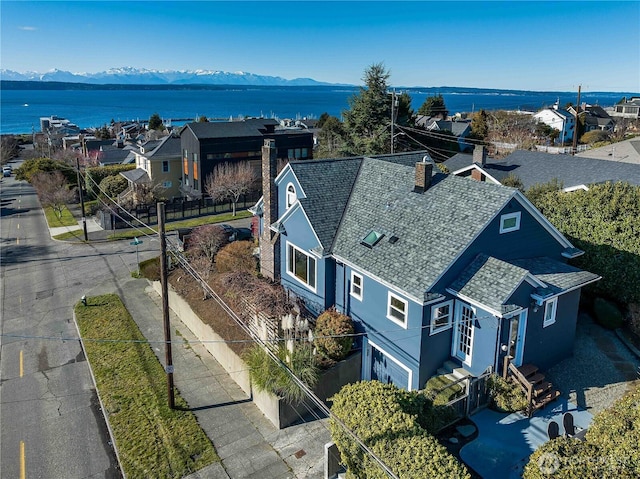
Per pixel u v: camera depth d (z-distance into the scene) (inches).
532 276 604.4
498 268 624.4
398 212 772.0
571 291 673.0
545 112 3353.8
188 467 574.9
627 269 756.0
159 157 2150.6
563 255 778.2
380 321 706.8
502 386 592.4
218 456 593.6
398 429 438.9
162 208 622.5
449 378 645.3
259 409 687.7
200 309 906.1
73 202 2185.0
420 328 633.0
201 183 2016.5
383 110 2076.8
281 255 923.4
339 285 791.1
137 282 1185.4
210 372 784.9
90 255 1408.7
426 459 404.2
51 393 740.0
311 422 657.0
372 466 435.2
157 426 648.4
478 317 623.2
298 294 885.2
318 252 784.9
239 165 1978.3
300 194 880.9
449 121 3272.6
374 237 749.9
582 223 816.3
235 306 857.5
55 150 3511.3
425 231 704.4
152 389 732.0
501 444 532.1
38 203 2269.9
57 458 601.6
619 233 767.7
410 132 2210.9
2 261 1375.5
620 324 764.6
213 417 670.5
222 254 1079.0
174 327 941.2
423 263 656.4
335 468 534.0
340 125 2245.3
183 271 1081.4
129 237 1585.9
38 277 1238.9
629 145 1601.9
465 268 650.2
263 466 576.1
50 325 967.6
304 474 561.6
